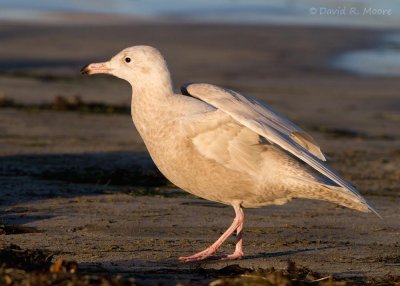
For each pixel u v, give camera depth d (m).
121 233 11.98
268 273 9.51
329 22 45.97
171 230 12.30
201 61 33.69
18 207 13.33
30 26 39.84
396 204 14.90
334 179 10.00
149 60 11.11
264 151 10.70
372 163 18.81
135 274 9.55
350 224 13.15
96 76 30.48
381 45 39.78
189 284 8.88
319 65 34.53
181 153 10.80
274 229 12.68
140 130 11.16
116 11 46.75
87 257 10.48
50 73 30.33
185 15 46.59
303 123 23.62
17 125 20.86
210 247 10.92
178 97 10.97
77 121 21.98
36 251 9.81
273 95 28.06
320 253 11.30
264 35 40.44
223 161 10.68
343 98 28.23
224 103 10.41
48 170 16.27
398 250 11.59
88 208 13.47
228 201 11.17
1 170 16.05
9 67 31.00
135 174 16.11
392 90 30.11
